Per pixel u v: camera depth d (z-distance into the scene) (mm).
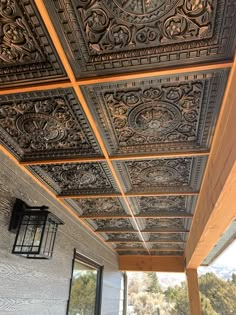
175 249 4816
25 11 930
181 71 1132
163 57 1078
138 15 952
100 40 1028
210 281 10938
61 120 1480
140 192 2373
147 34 1008
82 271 3467
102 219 3209
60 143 1697
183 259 5223
